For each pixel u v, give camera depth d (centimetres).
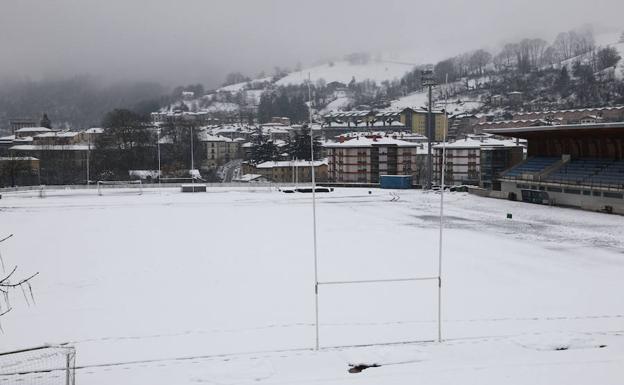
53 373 1867
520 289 3256
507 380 1736
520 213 7131
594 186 7181
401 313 2725
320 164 15138
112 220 6612
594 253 4469
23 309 2888
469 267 3912
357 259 4212
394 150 13000
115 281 3550
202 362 1961
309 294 3156
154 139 16662
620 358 1928
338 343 2206
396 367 1870
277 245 4859
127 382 1784
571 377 1755
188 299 3075
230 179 15862
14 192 10450
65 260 4238
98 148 15488
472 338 2217
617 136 7538
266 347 2167
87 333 2464
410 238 5238
